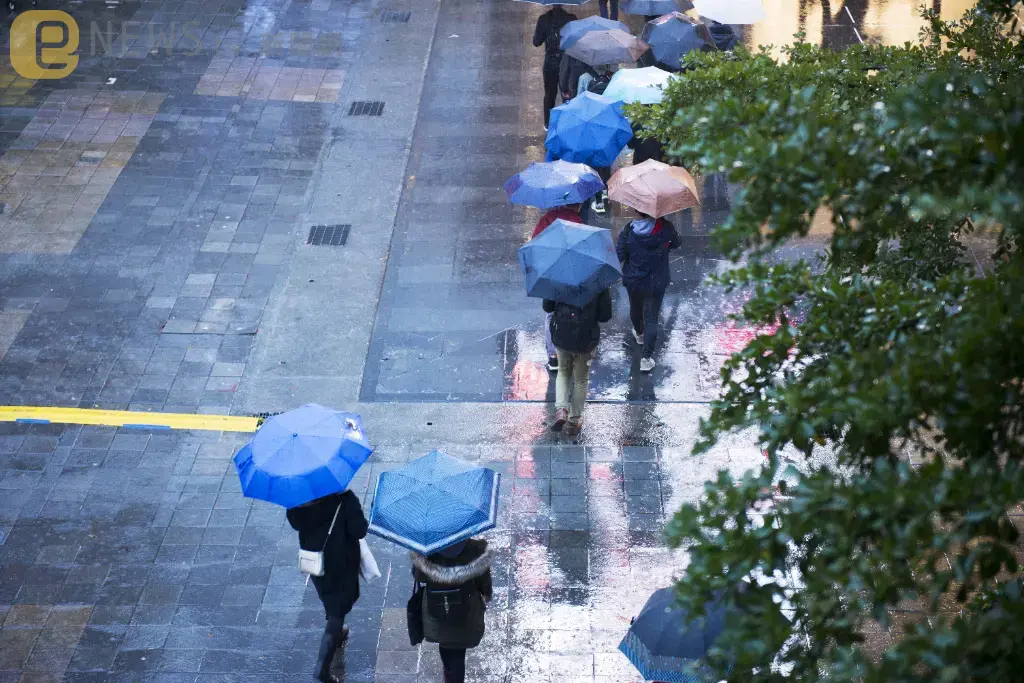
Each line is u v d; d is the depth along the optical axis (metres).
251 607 32.50
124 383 42.19
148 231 51.84
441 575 25.77
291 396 41.59
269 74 67.25
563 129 45.38
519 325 45.41
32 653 30.97
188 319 45.88
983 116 13.01
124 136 60.00
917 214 17.61
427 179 56.34
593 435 39.19
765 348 18.25
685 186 39.38
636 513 35.69
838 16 73.88
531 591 32.81
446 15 75.81
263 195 54.88
